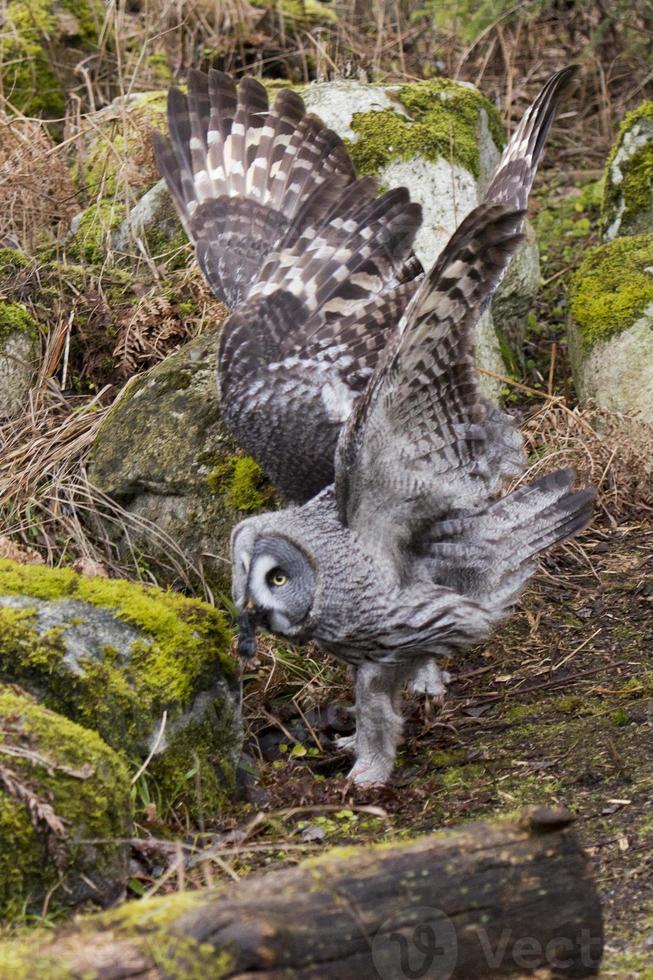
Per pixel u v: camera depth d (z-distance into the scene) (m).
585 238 17.67
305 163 10.98
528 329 15.73
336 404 9.80
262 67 19.22
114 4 17.64
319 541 8.89
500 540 9.63
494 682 10.72
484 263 7.98
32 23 18.66
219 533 11.39
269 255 10.29
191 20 19.20
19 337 13.03
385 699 9.44
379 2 18.95
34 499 11.82
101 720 8.55
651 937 6.84
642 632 11.13
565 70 9.79
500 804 8.74
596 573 12.16
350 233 10.19
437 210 14.12
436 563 9.50
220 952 5.30
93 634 8.86
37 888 7.36
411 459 8.92
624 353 13.50
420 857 5.82
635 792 8.56
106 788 7.74
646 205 15.46
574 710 10.02
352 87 14.91
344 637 9.09
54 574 9.32
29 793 7.36
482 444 9.18
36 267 13.89
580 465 12.80
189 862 8.13
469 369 8.61
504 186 9.63
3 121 15.33
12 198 14.73
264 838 8.65
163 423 11.77
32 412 12.68
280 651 11.01
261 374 9.89
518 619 11.58
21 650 8.54
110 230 14.77
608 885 7.47
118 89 18.62
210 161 11.12
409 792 9.14
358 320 9.99
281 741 10.21
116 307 13.73
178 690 8.81
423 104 14.95
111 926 5.55
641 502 13.03
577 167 19.69
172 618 9.12
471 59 19.98
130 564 11.62
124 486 11.71
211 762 9.02
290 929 5.49
